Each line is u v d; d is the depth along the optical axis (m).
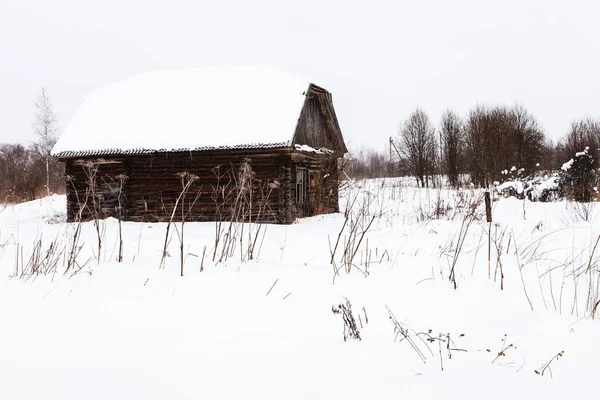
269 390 3.28
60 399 3.14
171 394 3.21
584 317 4.91
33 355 3.84
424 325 4.62
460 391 3.29
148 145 16.14
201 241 9.91
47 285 5.92
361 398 3.18
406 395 3.23
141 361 3.73
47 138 35.12
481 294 5.65
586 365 3.75
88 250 8.65
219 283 5.98
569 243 9.14
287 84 16.89
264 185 15.47
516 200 17.44
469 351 4.00
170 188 16.44
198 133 16.02
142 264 6.96
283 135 15.08
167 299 5.36
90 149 16.56
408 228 12.23
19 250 8.67
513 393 3.27
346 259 7.24
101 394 3.21
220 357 3.82
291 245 9.66
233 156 15.79
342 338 4.29
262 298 5.42
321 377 3.49
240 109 16.42
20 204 23.62
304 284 6.00
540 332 4.48
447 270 6.79
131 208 16.81
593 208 13.64
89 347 4.01
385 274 6.56
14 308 5.04
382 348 4.04
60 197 25.77
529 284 6.16
